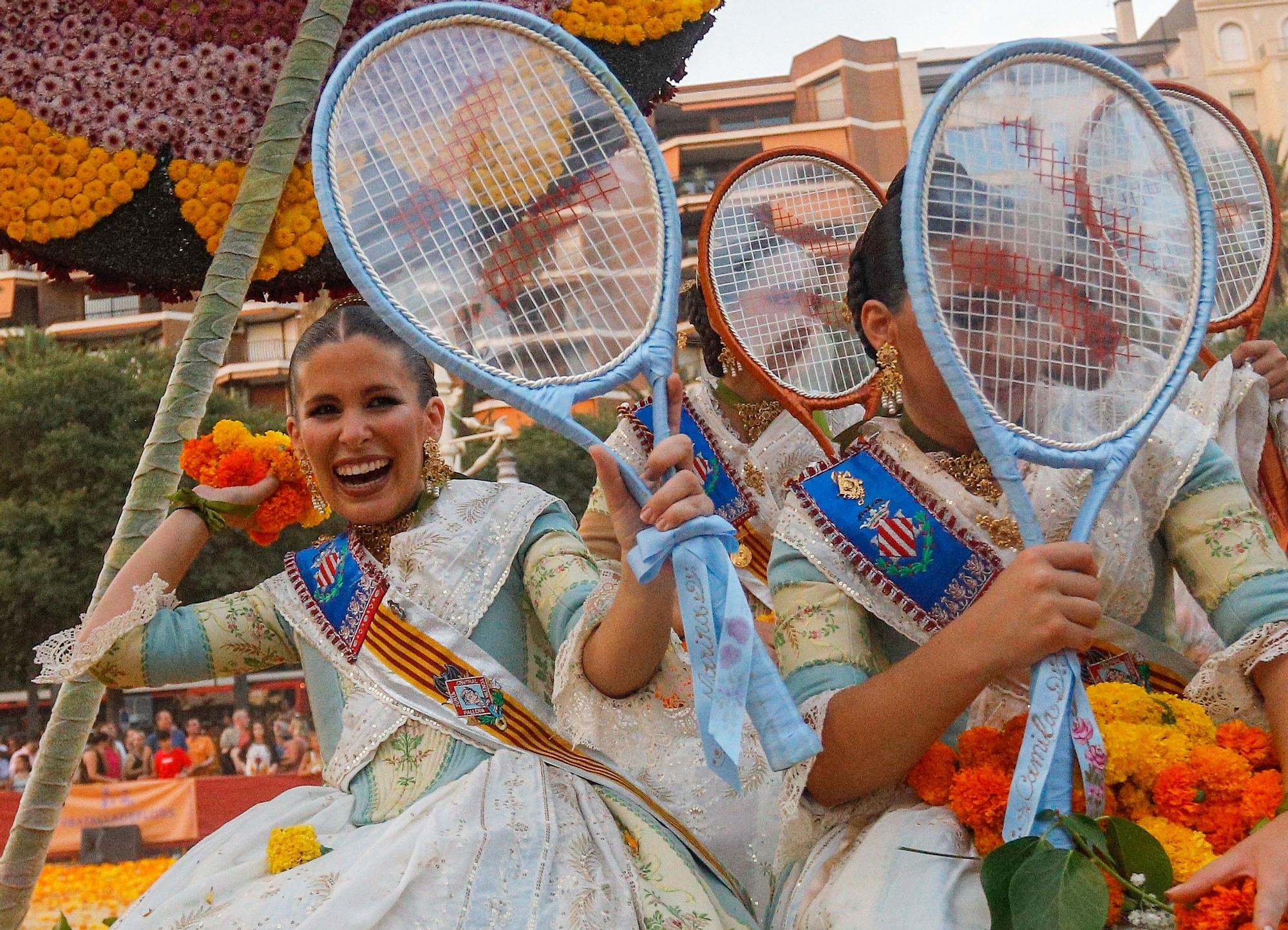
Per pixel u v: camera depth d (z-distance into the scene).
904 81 42.06
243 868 2.43
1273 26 41.41
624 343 2.36
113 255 3.89
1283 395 3.37
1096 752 2.07
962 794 2.16
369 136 2.32
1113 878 2.00
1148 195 2.39
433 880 2.24
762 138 41.25
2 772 28.41
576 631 2.37
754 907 2.72
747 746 2.76
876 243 2.45
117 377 30.41
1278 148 39.75
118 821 16.67
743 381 3.94
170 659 2.88
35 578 28.08
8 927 3.38
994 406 2.21
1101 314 2.32
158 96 3.87
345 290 4.04
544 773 2.52
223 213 3.88
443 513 2.76
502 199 2.37
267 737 27.62
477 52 2.43
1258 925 1.83
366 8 3.99
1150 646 2.43
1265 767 2.21
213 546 25.69
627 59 4.09
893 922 2.05
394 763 2.60
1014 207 2.29
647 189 2.43
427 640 2.64
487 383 2.25
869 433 2.53
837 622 2.37
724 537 2.16
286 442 3.21
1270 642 2.22
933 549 2.36
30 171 3.84
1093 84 2.36
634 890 2.34
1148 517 2.41
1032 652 2.06
